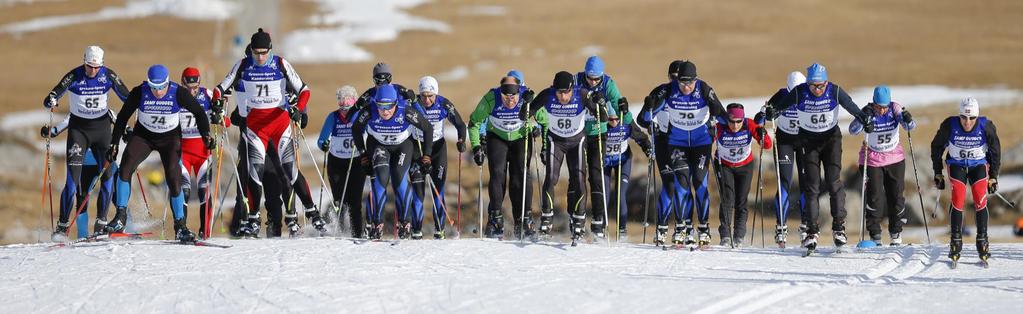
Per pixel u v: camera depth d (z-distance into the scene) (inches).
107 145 1660.9
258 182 1624.0
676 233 1535.4
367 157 1641.2
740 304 1120.8
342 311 1104.2
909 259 1392.7
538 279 1245.1
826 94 1502.2
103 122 1648.6
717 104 1520.7
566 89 1493.6
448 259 1375.5
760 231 2763.3
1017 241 2591.0
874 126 1619.1
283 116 1619.1
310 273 1285.7
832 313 1082.1
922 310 1091.9
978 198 1358.3
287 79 1606.8
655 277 1257.4
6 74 7534.5
